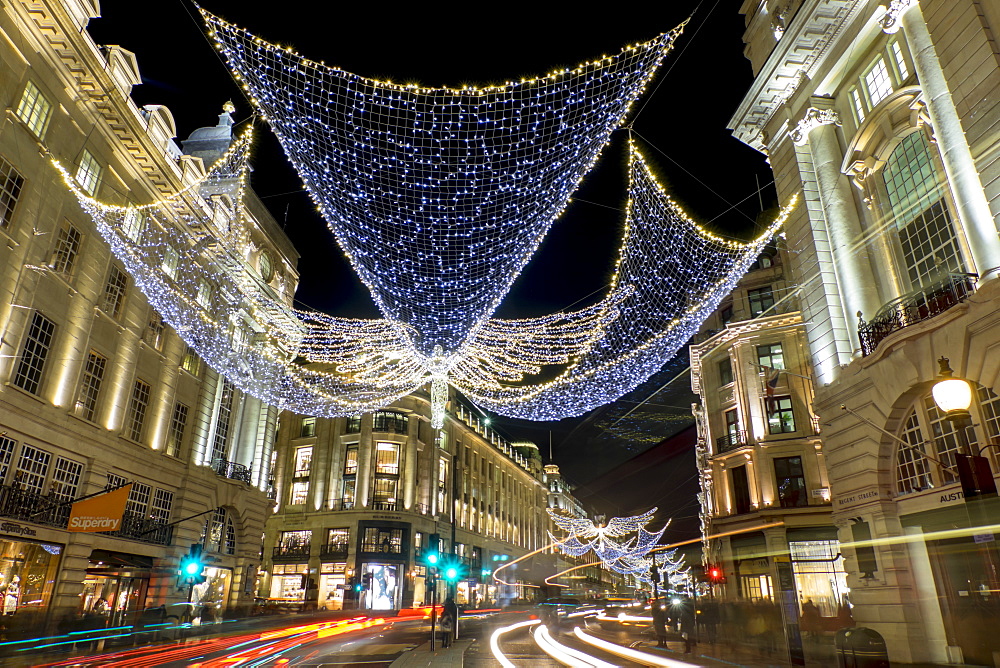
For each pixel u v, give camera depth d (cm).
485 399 2731
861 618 1614
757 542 3206
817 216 1958
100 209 2130
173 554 2678
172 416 2791
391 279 1689
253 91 1037
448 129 1091
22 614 1678
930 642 1434
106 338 2394
